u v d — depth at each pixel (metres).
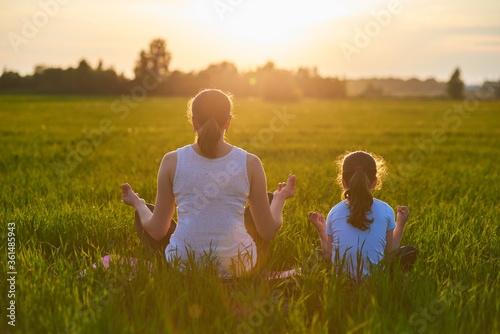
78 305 2.68
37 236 4.14
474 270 3.35
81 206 5.27
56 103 51.94
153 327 2.39
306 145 15.39
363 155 3.37
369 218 3.28
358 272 3.09
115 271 3.06
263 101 75.94
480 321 2.62
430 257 3.72
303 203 5.74
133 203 3.29
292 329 2.51
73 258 3.84
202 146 2.78
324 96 113.94
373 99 105.00
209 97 2.84
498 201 6.75
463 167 10.26
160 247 3.44
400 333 2.41
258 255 3.34
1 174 8.20
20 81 99.94
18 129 19.64
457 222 4.81
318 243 4.14
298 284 2.98
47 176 8.30
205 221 2.94
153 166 9.57
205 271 2.89
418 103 73.69
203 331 2.45
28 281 2.97
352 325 2.48
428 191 7.10
